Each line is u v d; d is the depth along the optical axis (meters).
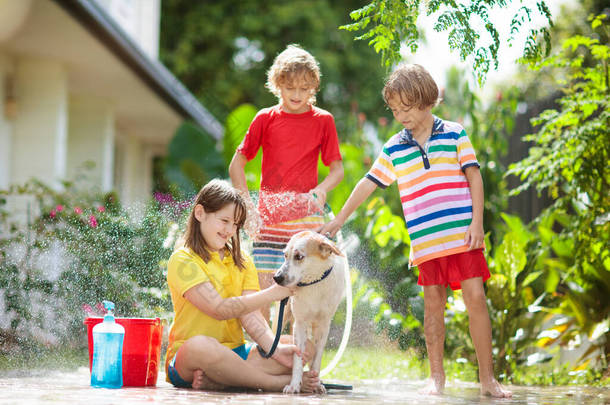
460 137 2.98
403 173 3.03
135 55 7.60
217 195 2.84
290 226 3.37
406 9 2.97
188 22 16.58
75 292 4.41
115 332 2.71
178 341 2.84
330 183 3.46
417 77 2.95
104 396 2.32
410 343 4.42
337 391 2.94
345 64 16.47
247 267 3.00
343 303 4.44
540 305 4.47
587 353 4.17
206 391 2.65
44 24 6.59
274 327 3.31
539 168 4.43
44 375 3.34
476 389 3.21
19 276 4.46
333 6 17.34
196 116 9.88
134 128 11.48
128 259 4.56
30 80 7.80
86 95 9.41
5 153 7.58
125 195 8.65
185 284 2.76
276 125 3.49
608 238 4.07
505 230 5.13
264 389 2.71
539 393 3.04
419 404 2.35
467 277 2.88
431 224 2.92
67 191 6.00
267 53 16.36
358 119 8.02
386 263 4.84
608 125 3.87
